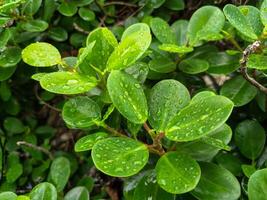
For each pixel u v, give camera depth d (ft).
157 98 1.15
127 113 1.07
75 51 1.73
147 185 1.18
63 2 1.64
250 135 1.32
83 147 1.12
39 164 1.72
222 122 0.99
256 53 1.29
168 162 1.08
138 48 1.09
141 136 1.33
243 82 1.38
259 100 1.40
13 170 1.61
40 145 1.84
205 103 1.04
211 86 1.64
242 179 1.28
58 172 1.42
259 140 1.31
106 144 1.07
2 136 1.77
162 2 1.66
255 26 1.28
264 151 1.34
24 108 1.91
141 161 1.04
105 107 1.27
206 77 1.69
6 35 1.42
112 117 1.26
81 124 1.17
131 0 1.76
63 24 1.70
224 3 1.68
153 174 1.20
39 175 1.67
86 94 1.29
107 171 1.00
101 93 1.21
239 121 1.47
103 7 1.74
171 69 1.42
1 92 1.73
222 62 1.44
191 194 1.16
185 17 1.76
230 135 1.14
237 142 1.32
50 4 1.61
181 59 1.43
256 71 1.38
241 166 1.28
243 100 1.36
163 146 1.18
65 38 1.66
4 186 1.61
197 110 1.04
